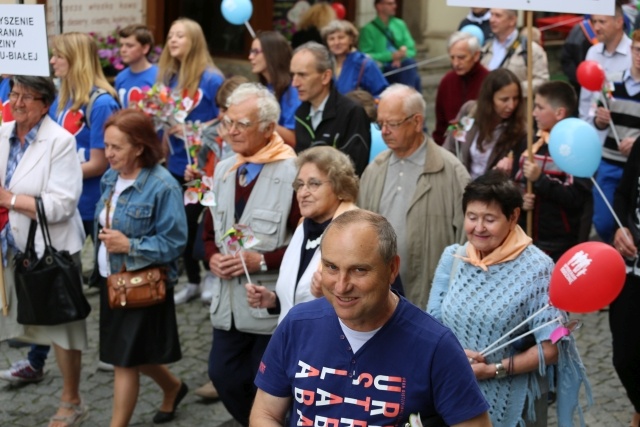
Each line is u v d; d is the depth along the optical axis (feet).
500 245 22.62
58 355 31.68
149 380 35.96
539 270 22.39
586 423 32.48
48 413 33.40
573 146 28.89
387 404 16.84
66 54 38.37
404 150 28.55
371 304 16.40
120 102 42.19
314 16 55.21
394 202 28.63
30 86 30.14
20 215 30.73
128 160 29.37
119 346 29.73
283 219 27.73
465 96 45.44
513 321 22.29
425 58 78.33
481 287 22.63
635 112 39.68
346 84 49.24
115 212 29.71
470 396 16.87
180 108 36.65
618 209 29.84
